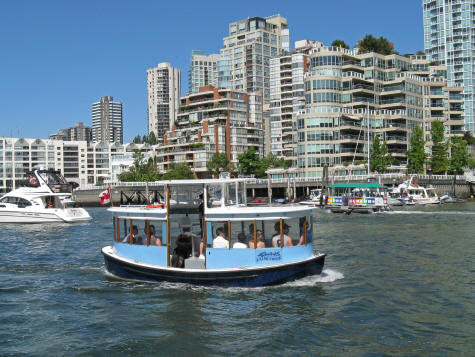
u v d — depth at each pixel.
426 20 169.88
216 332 13.38
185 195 18.23
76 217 51.09
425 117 106.75
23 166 163.75
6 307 16.25
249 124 127.69
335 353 11.87
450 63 163.62
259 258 17.55
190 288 17.66
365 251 26.84
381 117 99.62
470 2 161.62
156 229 18.59
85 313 15.38
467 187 95.62
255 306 15.54
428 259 23.91
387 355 11.69
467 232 35.47
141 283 18.77
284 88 138.00
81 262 24.69
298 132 99.06
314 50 103.25
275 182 88.75
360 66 103.00
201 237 18.23
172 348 12.38
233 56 174.25
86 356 12.00
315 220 49.31
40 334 13.58
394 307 15.43
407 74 104.44
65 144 171.62
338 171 92.94
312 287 17.89
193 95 128.88
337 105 97.81
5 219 49.62
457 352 11.80
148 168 121.19
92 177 175.75
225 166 109.75
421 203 71.75
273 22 181.38
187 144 117.56
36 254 27.95
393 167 87.31
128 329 13.77
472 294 16.92
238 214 17.58
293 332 13.27
